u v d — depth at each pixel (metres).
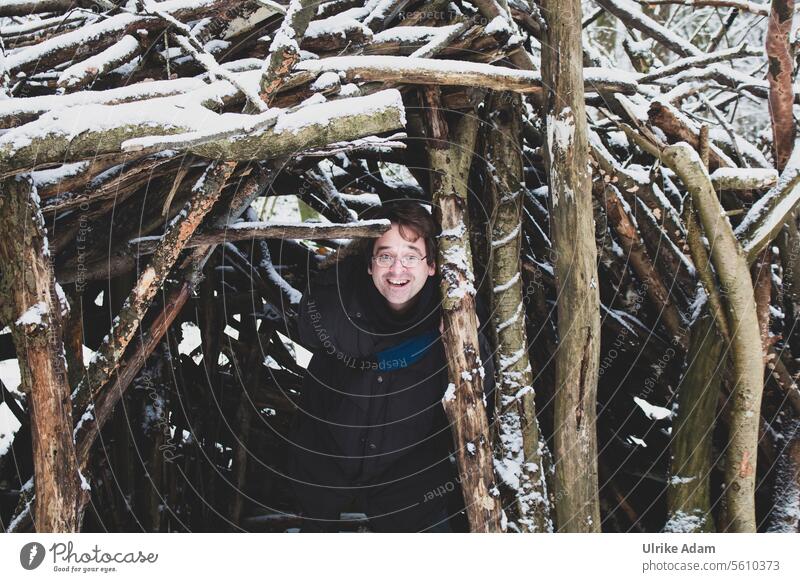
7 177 1.62
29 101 1.64
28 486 1.98
